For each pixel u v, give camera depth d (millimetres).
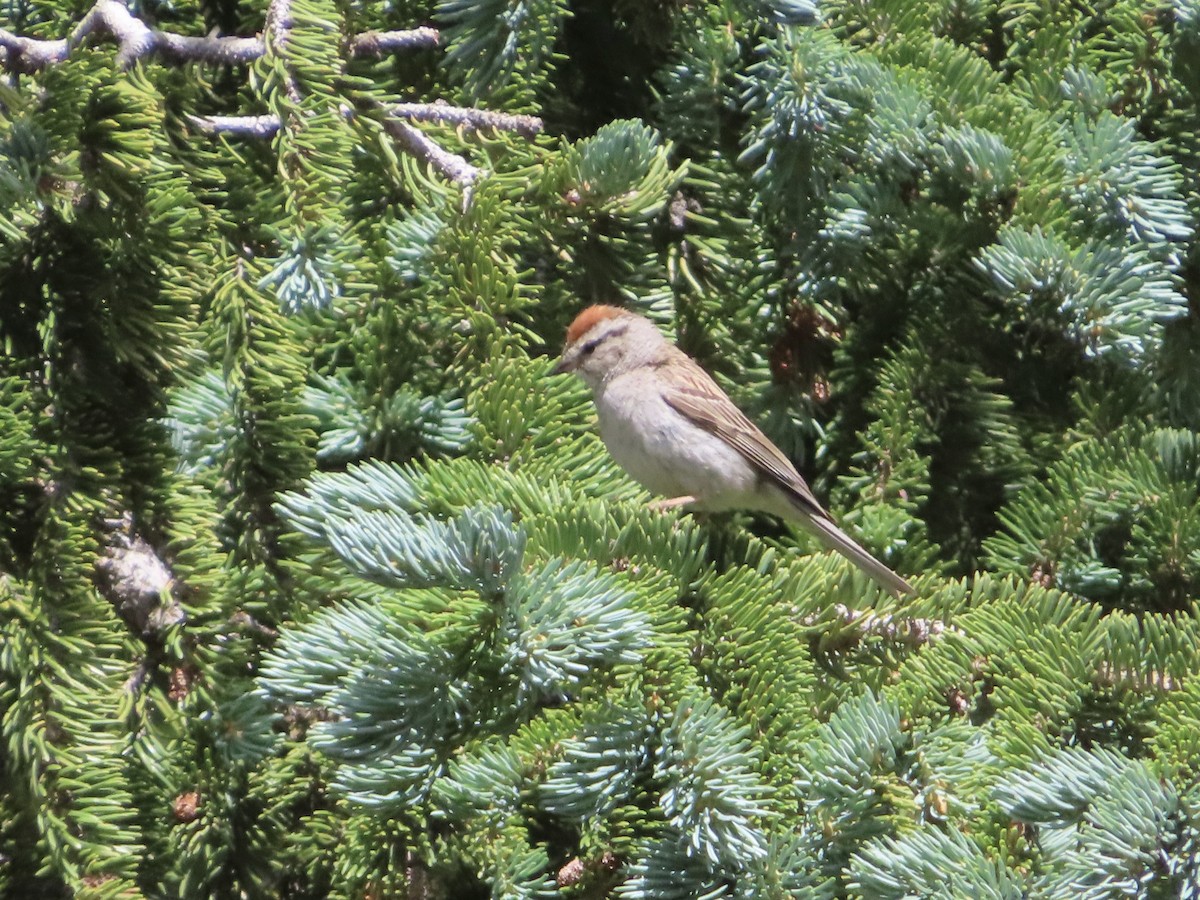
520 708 5414
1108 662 5863
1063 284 7023
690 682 5438
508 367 7062
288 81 6895
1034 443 8523
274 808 7086
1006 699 5789
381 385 7441
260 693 5445
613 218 7777
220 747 6602
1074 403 8375
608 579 5363
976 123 7664
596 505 6309
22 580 6086
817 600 6348
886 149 7566
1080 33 8469
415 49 8195
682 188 8695
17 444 6047
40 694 5941
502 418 7066
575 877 6332
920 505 8547
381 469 6152
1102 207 7371
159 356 6648
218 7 8984
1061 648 5867
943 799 5332
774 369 8797
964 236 8047
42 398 6422
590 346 8039
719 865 5227
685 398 8031
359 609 5781
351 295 7543
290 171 6758
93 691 6016
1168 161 7375
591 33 9211
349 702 5324
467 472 6289
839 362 8727
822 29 7855
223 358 6926
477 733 5430
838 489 8445
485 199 6984
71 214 6246
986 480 8656
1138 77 8164
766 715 5598
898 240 8539
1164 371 8133
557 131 9078
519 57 7574
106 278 6539
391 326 7465
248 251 7113
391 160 7355
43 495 6320
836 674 6270
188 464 6926
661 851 5352
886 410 8188
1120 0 8406
